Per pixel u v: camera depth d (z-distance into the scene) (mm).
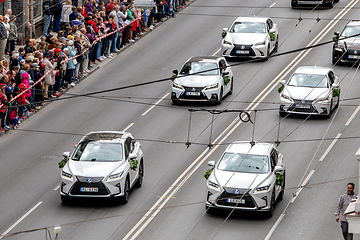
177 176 25188
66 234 20281
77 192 21984
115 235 20234
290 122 30422
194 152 27484
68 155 23094
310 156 26734
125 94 34438
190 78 32844
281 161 23578
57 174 25422
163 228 20703
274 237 20047
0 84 27344
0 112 28453
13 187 24172
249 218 21516
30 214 21844
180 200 22969
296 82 31734
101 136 24250
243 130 29562
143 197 23203
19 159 26812
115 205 22531
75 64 34188
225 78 33188
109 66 38656
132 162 23109
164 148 27938
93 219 21250
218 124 30422
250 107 32438
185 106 32969
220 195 21156
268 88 34938
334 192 23578
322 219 21500
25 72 29031
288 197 23250
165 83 36188
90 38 36250
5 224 21141
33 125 30344
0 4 36156
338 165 25812
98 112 32125
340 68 37531
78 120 31062
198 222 21109
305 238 20062
